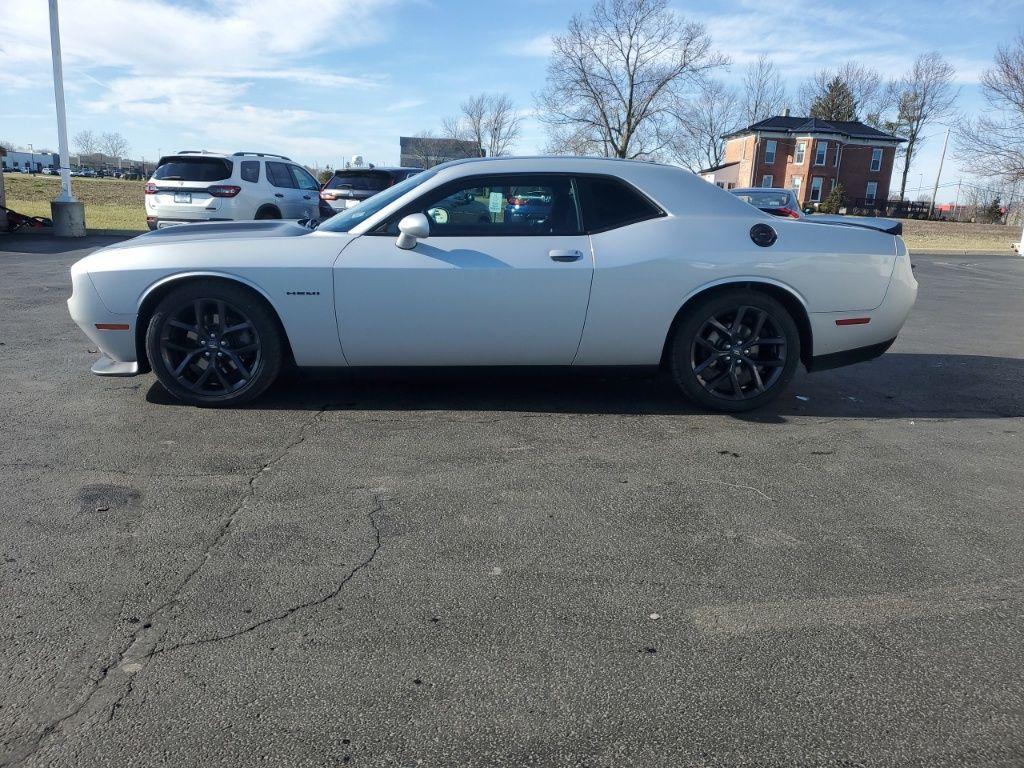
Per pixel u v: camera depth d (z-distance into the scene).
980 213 59.66
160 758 1.86
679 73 47.19
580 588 2.68
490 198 4.49
